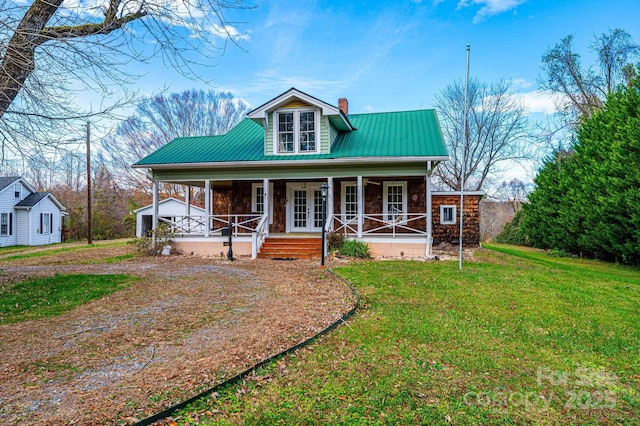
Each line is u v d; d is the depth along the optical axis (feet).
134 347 14.02
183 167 44.29
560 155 58.44
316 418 9.32
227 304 20.02
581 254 49.21
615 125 40.42
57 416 9.23
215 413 9.51
